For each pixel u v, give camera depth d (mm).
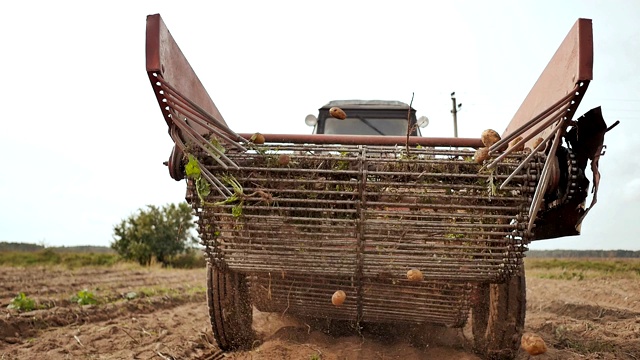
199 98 3410
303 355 3840
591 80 2564
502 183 2910
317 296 4098
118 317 6832
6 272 14656
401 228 3102
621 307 8883
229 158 3072
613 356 4570
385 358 3912
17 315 6148
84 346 4812
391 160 2975
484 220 3051
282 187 3059
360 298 3971
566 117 2721
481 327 4070
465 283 3707
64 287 10609
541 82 3342
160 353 4371
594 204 2895
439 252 3193
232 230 3305
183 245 25922
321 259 3426
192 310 7621
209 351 4516
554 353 4617
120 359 4270
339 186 3039
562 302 8148
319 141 3961
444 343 4562
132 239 25484
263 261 3590
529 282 14570
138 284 11938
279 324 4973
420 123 6176
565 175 2994
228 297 4066
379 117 6605
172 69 2877
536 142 3066
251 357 3854
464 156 2996
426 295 3867
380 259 3324
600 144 2826
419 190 2986
